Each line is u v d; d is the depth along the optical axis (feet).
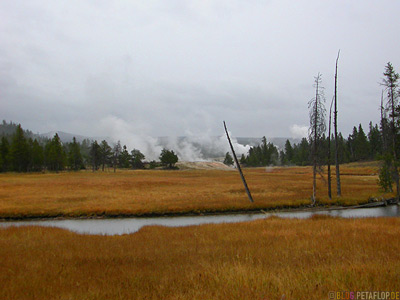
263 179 245.04
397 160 121.90
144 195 143.13
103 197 134.72
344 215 93.81
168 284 23.30
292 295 18.22
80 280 25.50
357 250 31.45
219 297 18.98
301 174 315.99
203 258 33.30
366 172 289.53
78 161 470.39
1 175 317.01
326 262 27.12
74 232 61.82
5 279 25.89
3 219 97.35
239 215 102.37
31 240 49.37
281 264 27.48
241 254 33.68
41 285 24.12
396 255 28.09
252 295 18.72
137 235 55.26
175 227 66.95
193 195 144.15
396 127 117.70
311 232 47.26
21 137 378.53
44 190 160.45
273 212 105.91
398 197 122.62
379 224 53.16
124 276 26.43
